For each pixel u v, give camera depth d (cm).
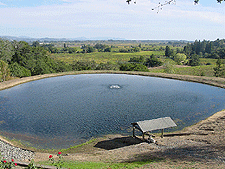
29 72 8106
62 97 4778
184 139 2519
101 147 2500
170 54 19212
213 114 3631
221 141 2195
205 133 2669
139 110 3834
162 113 3678
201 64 14862
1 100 4559
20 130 3012
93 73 8619
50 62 9500
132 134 2900
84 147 2519
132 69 9250
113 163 1734
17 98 4712
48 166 1570
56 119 3416
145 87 5881
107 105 4147
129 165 1616
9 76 6969
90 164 1708
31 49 9219
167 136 2786
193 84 6334
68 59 16025
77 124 3219
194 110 3856
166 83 6500
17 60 8588
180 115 3597
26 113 3703
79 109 3903
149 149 2222
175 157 1750
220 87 5819
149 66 13938
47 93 5169
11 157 2077
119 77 7669
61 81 6838
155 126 2588
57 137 2820
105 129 3053
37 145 2595
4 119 3416
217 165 1418
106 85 6144
